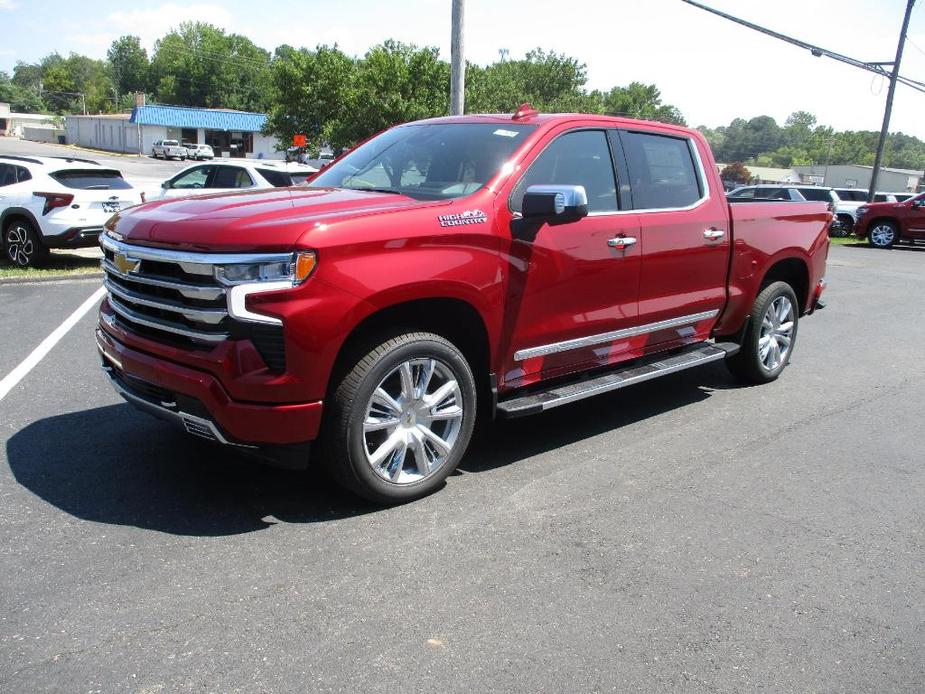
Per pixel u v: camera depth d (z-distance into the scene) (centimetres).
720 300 585
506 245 422
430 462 415
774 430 553
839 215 2659
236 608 307
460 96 1318
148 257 374
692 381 681
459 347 439
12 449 459
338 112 3403
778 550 375
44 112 15450
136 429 499
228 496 407
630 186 507
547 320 454
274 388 349
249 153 8356
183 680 265
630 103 9062
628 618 312
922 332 947
